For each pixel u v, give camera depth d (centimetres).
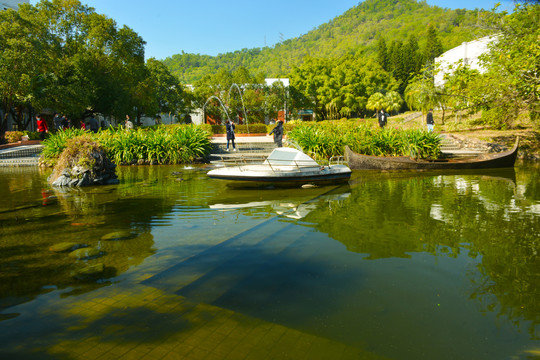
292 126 2169
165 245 394
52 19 2498
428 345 205
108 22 2638
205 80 4406
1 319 233
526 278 300
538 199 670
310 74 5812
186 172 1165
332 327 225
